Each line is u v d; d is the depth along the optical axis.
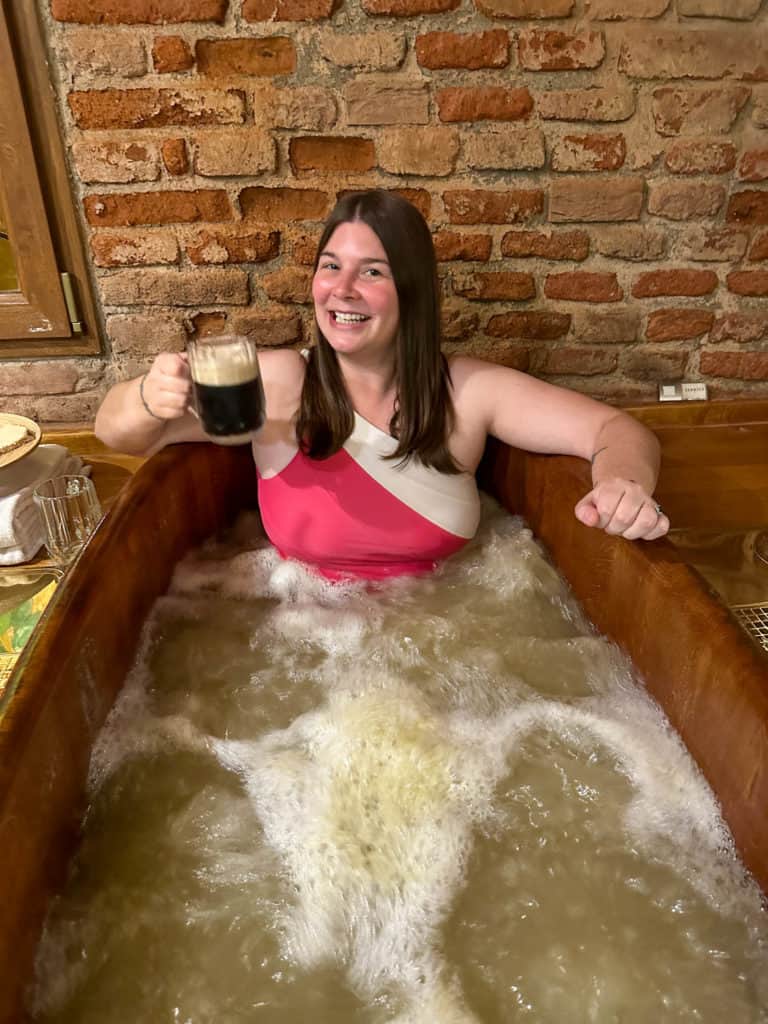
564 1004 0.93
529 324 2.05
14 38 1.68
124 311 2.00
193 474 1.72
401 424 1.60
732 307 2.06
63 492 1.69
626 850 1.10
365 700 1.33
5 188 1.80
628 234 1.95
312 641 1.50
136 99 1.76
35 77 1.72
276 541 1.69
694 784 1.17
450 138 1.83
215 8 1.69
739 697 1.07
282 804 1.17
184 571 1.69
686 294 2.03
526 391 1.65
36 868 0.99
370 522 1.62
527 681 1.38
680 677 1.22
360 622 1.54
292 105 1.78
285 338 2.04
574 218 1.92
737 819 1.07
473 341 2.07
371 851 1.10
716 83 1.80
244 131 1.80
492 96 1.79
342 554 1.65
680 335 2.08
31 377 2.05
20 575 1.65
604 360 2.11
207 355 1.28
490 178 1.88
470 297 2.01
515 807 1.16
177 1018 0.92
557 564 1.67
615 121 1.82
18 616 1.52
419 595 1.63
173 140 1.80
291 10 1.70
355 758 1.23
